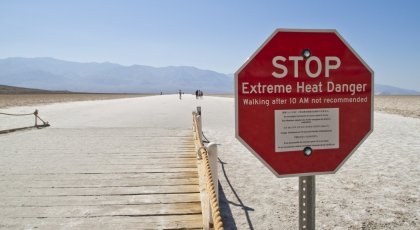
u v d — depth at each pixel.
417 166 10.01
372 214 6.36
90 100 72.56
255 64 2.73
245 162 10.60
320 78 2.81
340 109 2.85
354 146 2.88
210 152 5.46
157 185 7.20
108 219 5.41
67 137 14.54
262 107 2.75
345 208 6.68
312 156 2.83
